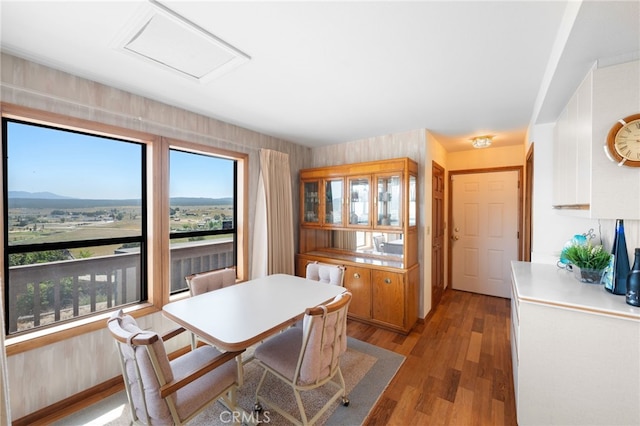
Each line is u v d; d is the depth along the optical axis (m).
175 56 1.68
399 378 2.18
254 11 1.29
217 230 3.11
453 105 2.46
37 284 1.94
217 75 1.92
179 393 1.41
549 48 1.57
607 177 1.42
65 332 1.87
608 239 1.97
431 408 1.85
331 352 1.64
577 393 1.48
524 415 1.61
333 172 3.54
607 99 1.41
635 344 1.35
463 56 1.67
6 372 1.47
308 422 1.63
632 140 1.34
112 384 2.08
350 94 2.25
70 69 1.84
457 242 4.46
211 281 2.42
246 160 3.21
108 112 2.09
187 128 2.62
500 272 4.12
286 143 3.79
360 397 1.95
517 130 3.23
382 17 1.33
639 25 1.16
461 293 4.33
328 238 4.19
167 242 2.48
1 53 1.63
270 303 1.98
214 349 1.82
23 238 1.87
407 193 2.94
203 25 1.39
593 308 1.43
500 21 1.35
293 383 1.58
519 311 1.64
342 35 1.47
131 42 1.54
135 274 2.44
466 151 4.34
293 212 3.89
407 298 2.91
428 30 1.42
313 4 1.24
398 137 3.38
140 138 2.29
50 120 1.83
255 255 3.30
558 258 2.43
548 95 1.89
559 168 2.20
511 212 4.02
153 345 1.23
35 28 1.42
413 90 2.16
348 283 3.33
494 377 2.18
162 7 1.26
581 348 1.47
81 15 1.32
